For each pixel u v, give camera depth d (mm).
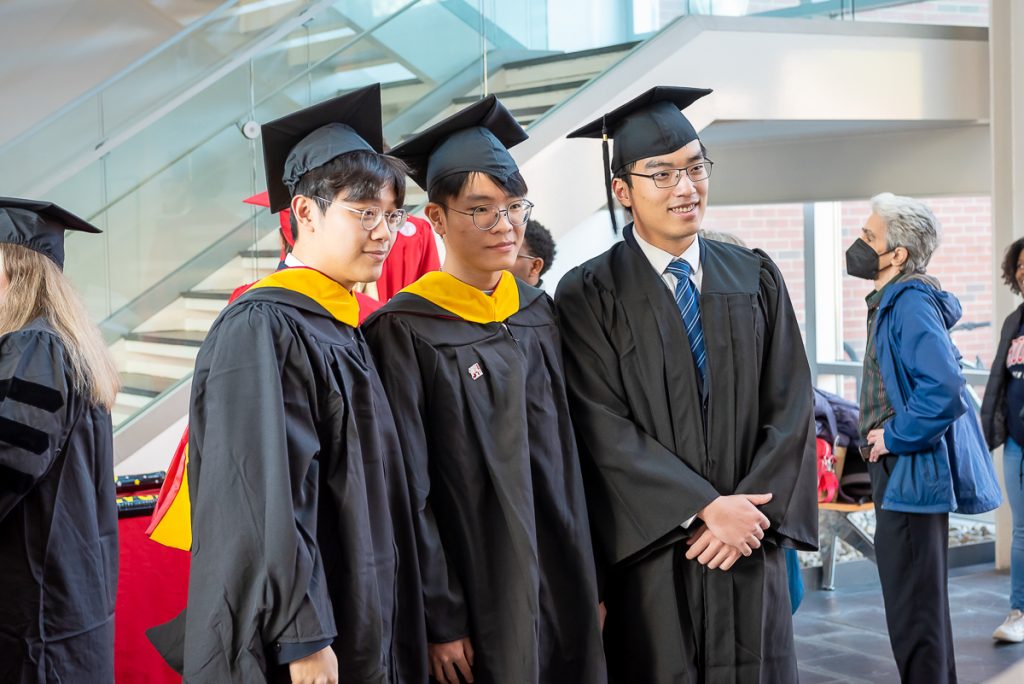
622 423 2438
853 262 3504
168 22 6668
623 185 2555
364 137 2205
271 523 1816
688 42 5176
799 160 6527
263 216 4977
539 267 3137
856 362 7234
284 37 4883
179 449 2758
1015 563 4285
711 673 2396
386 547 2021
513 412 2238
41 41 6293
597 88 4977
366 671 1943
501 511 2227
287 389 1926
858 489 5145
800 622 4645
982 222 6734
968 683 3854
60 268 2525
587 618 2309
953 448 3383
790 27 5383
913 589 3324
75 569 2346
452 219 2297
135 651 2986
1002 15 5383
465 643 2201
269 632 1813
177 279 4711
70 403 2346
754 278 2564
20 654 2264
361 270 2055
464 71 5188
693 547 2385
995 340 5453
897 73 5590
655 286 2500
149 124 4535
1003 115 5406
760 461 2412
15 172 4523
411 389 2201
